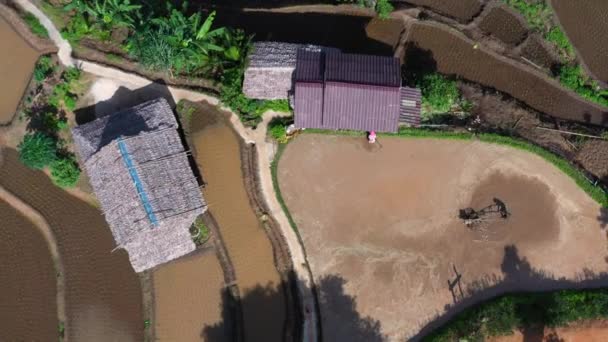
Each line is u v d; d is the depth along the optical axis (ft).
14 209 106.32
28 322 103.86
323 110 96.48
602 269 103.45
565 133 106.42
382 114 96.17
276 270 105.50
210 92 107.04
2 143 107.04
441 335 100.99
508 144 105.50
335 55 98.07
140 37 98.89
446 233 104.99
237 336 103.60
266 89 101.86
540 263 104.17
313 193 106.01
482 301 103.55
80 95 107.45
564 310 100.53
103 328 104.01
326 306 104.06
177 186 96.32
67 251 105.19
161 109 99.76
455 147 106.32
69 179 103.71
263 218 105.29
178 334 104.32
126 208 94.58
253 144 106.63
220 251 105.40
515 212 105.19
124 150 93.50
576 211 104.99
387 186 106.01
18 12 107.86
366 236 105.19
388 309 103.86
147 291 103.96
